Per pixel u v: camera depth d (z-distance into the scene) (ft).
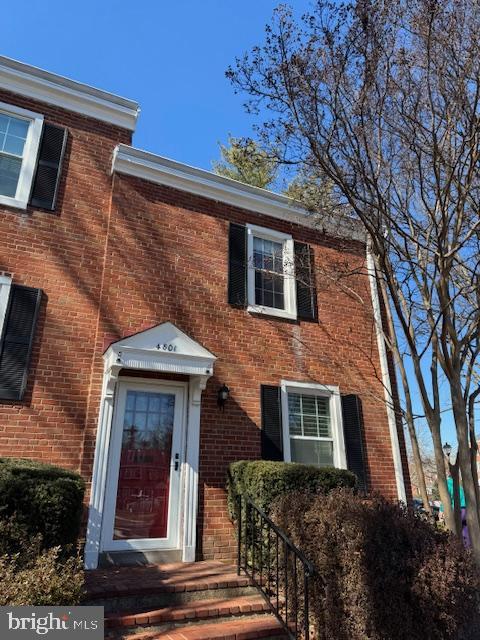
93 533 17.65
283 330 26.27
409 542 12.61
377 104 15.34
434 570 11.77
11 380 18.57
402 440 27.89
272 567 16.49
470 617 11.64
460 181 15.65
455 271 18.98
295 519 15.74
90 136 24.09
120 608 13.75
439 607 11.54
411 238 15.74
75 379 19.83
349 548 13.04
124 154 24.21
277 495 18.22
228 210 27.09
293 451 24.34
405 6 14.47
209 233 25.84
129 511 19.04
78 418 19.35
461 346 16.58
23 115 22.66
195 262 24.72
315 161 16.02
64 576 10.71
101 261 22.15
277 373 25.14
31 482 12.92
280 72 14.96
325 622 13.38
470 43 14.15
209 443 21.80
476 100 14.20
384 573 12.21
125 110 25.20
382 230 17.13
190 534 19.44
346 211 19.67
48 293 20.43
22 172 21.67
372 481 25.71
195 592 14.97
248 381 24.04
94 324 20.99
